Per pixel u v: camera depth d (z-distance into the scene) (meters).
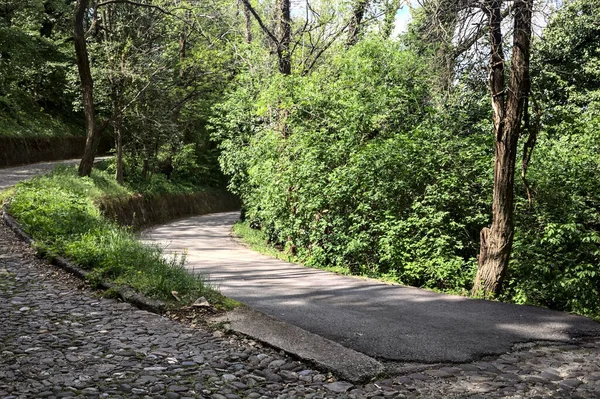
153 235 20.66
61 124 38.00
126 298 6.71
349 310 6.66
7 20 27.19
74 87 25.45
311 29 19.86
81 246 8.99
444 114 13.46
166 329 5.64
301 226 14.55
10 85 33.47
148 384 4.14
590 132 13.21
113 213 20.61
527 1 7.71
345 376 4.43
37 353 4.75
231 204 43.25
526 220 11.22
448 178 11.88
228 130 24.73
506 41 8.30
